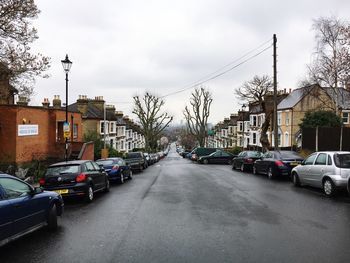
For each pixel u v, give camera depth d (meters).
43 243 7.02
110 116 50.03
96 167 14.39
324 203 10.94
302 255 5.91
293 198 11.95
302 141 27.94
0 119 19.34
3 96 17.11
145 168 32.47
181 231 7.62
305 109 43.12
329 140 26.73
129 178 21.12
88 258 5.98
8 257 6.14
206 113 64.50
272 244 6.57
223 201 11.44
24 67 16.17
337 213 9.37
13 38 16.23
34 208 7.47
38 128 22.58
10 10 15.88
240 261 5.65
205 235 7.26
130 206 11.04
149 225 8.26
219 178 19.23
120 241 6.98
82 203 12.16
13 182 7.29
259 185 15.78
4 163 17.97
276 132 23.75
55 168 12.56
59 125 26.84
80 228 8.27
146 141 63.88
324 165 12.84
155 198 12.43
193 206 10.59
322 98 41.59
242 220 8.60
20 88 17.22
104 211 10.38
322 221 8.42
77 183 12.12
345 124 42.50
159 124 65.88
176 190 14.45
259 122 54.78
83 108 44.22
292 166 17.81
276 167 18.02
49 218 8.05
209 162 37.19
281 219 8.67
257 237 7.06
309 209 9.95
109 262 5.73
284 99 48.66
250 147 50.28
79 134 31.56
